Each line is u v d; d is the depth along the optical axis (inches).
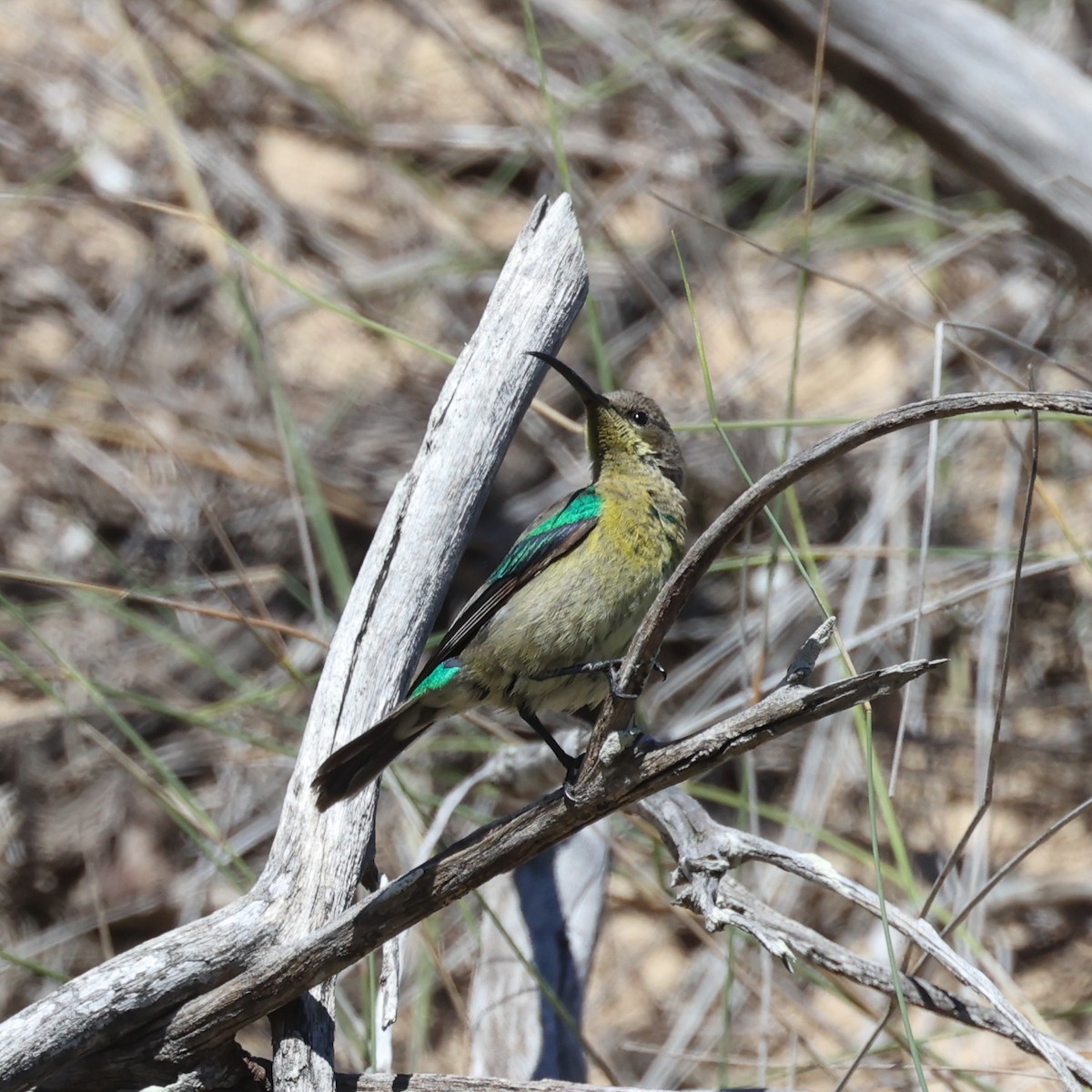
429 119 628.4
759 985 400.8
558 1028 339.6
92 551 511.2
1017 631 499.5
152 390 542.9
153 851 465.4
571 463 525.0
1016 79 437.1
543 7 644.1
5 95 605.6
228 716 477.1
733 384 544.1
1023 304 551.2
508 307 293.1
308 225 587.8
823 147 606.2
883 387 545.6
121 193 584.7
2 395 544.1
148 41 624.7
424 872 229.0
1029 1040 232.5
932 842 465.4
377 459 535.2
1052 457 526.6
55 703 477.1
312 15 659.4
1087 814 472.4
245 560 514.3
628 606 292.0
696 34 634.8
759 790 485.1
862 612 494.6
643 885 390.6
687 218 585.0
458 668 290.2
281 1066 237.6
